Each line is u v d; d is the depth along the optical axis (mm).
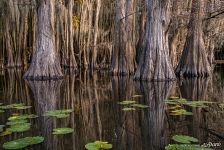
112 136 5727
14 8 26234
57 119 7039
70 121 6844
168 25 15852
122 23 18031
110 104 8750
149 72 13578
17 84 13992
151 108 8023
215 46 31094
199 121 6645
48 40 15734
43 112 7785
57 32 23969
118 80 15273
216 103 8617
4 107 8250
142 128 6195
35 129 6238
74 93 11117
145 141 5414
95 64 24719
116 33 18250
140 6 19984
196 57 15922
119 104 8719
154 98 9523
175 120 6770
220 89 11633
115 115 7328
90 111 7836
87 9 25391
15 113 7660
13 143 5180
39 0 15695
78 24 25891
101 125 6480
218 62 32906
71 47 23562
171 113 7348
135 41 19219
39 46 15656
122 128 6215
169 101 8781
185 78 15336
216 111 7559
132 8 18188
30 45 27250
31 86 13211
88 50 25031
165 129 6086
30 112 7793
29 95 10703
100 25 26125
